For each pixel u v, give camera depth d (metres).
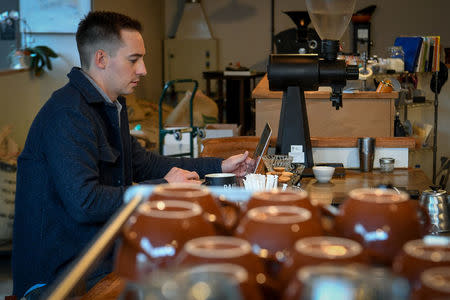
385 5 10.78
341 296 0.52
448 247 0.64
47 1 6.52
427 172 6.39
